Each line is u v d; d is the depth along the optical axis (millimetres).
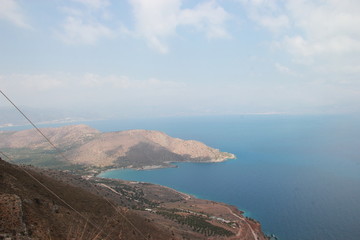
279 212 171375
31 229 29781
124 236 53094
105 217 57250
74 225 40281
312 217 160500
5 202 30297
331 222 151750
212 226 113250
